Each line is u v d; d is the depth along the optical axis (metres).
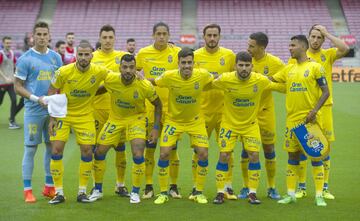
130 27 43.53
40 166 11.16
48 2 46.50
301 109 8.12
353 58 39.66
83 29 43.50
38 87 8.37
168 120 8.53
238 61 7.91
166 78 8.16
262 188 9.38
